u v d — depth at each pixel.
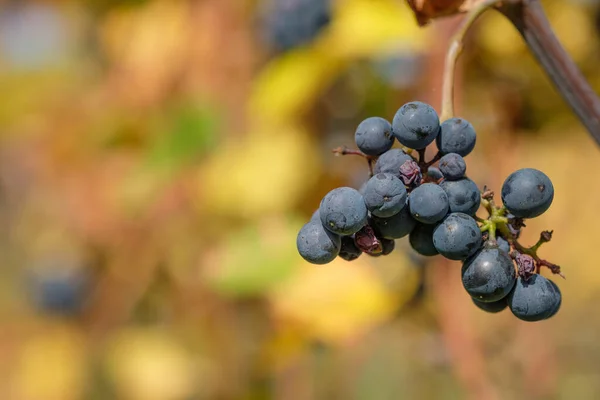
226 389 1.04
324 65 0.82
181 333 1.07
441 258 0.85
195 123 0.94
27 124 1.31
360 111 0.92
